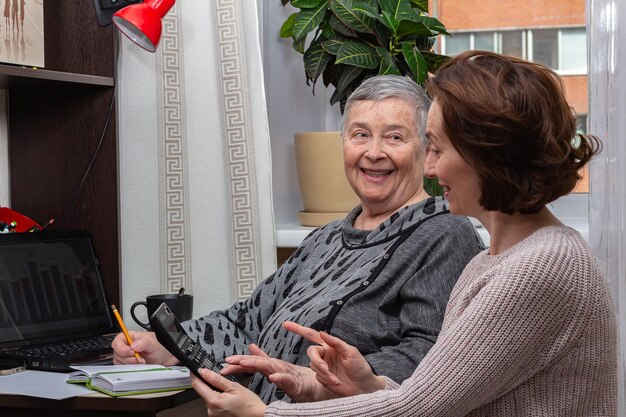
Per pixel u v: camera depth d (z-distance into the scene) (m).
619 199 2.16
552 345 1.06
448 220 1.73
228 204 2.38
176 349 1.32
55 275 2.09
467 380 1.07
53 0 2.33
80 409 1.56
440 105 1.12
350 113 1.89
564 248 1.07
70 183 2.34
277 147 2.75
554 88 1.09
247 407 1.28
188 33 2.39
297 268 1.97
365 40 2.49
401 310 1.69
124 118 2.37
